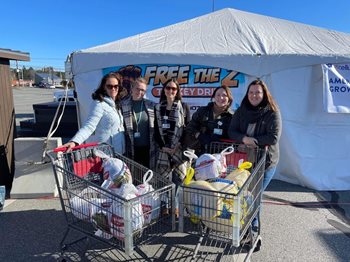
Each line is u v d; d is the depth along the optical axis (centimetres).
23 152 504
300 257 342
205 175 294
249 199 272
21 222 418
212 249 351
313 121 562
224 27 666
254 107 346
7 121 548
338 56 531
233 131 352
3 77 537
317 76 551
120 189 264
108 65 580
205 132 381
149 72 584
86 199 271
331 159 564
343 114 552
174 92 398
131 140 395
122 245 257
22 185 502
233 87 572
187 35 642
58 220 425
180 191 260
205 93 581
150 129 409
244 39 614
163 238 374
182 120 406
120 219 249
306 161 564
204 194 249
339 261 335
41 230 397
